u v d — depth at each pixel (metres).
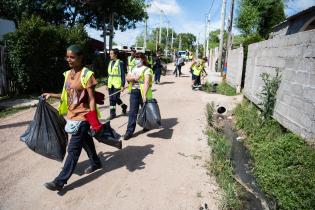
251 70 10.88
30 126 4.40
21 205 4.03
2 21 18.08
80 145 4.32
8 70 11.97
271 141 6.49
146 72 6.49
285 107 6.76
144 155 5.84
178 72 24.80
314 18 15.65
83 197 4.26
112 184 4.65
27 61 12.01
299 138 5.70
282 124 6.87
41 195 4.29
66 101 4.39
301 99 5.84
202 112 9.94
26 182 4.66
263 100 8.41
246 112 9.31
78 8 27.58
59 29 14.98
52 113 4.39
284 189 4.55
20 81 12.11
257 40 15.36
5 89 11.87
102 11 26.48
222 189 4.59
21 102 10.75
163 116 9.19
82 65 4.18
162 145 6.44
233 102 11.85
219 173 5.16
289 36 6.89
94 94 4.19
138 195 4.36
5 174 4.91
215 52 34.62
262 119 7.90
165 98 12.63
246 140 7.38
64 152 4.48
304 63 5.84
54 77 13.77
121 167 5.26
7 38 11.82
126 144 6.43
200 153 6.06
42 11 26.09
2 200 4.13
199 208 4.09
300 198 4.21
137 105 6.70
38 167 5.22
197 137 7.09
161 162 5.53
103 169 5.16
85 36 17.86
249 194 4.72
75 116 4.21
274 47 8.09
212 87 16.12
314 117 5.27
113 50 8.33
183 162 5.56
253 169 5.69
